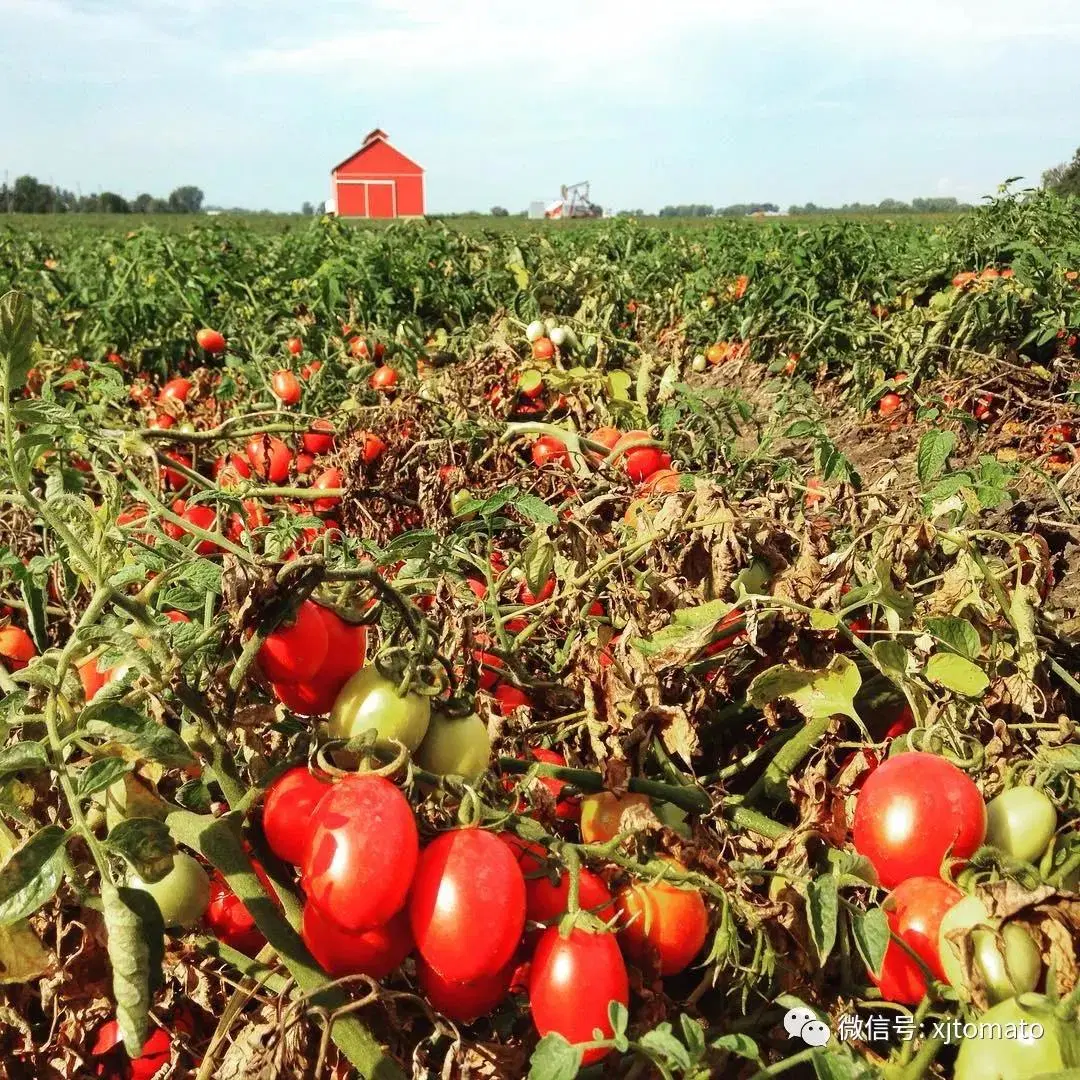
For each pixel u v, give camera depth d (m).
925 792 1.71
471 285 9.52
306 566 1.58
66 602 2.55
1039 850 1.81
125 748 1.54
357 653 1.76
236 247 13.53
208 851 1.64
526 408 4.68
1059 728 2.09
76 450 2.98
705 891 1.68
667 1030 1.36
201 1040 1.81
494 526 3.21
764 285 11.17
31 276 11.54
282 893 1.71
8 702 1.61
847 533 2.63
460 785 1.59
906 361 7.94
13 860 1.36
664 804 1.99
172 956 1.75
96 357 7.14
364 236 12.95
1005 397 6.80
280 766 1.68
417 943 1.47
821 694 2.06
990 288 7.76
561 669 2.40
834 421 7.67
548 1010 1.51
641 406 4.58
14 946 1.54
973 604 2.32
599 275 10.96
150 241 11.22
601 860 1.73
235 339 7.32
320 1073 1.58
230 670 1.69
